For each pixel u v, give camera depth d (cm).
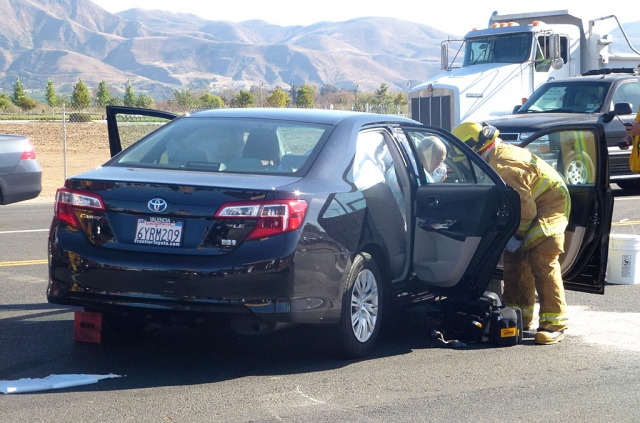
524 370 530
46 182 1981
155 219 490
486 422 433
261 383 495
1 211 1440
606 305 734
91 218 502
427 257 595
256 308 478
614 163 1441
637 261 837
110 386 486
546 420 437
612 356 567
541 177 596
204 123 579
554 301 603
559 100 1545
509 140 1398
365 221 536
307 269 489
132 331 577
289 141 546
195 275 475
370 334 554
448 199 584
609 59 1947
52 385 480
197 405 452
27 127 4206
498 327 589
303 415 439
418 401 464
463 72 1898
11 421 423
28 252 995
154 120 3334
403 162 595
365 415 440
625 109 1420
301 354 561
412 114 1992
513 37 1909
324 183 516
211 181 495
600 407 459
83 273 497
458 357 561
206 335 610
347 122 565
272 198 481
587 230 623
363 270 541
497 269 664
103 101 8488
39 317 666
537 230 597
